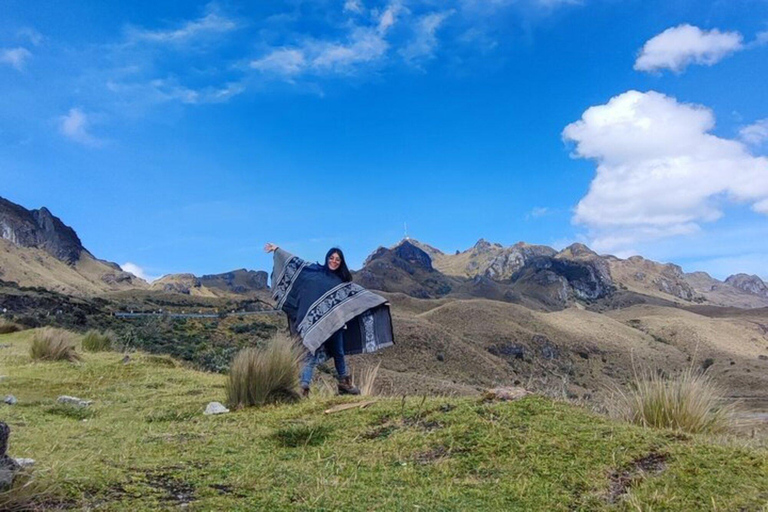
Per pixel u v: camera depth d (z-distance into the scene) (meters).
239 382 6.70
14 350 13.45
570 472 3.61
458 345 103.19
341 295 6.98
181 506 2.97
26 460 3.48
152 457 4.03
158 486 3.30
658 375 5.88
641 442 4.02
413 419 4.93
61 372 9.74
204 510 2.93
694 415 5.28
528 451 3.98
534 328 146.38
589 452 3.90
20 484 2.92
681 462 3.64
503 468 3.75
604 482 3.45
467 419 4.69
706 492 3.21
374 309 7.17
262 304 124.19
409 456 4.09
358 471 3.78
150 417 5.94
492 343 125.94
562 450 3.96
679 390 5.44
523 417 4.66
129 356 12.12
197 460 3.96
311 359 6.98
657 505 3.09
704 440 4.21
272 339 7.51
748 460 3.66
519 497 3.30
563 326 153.75
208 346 39.06
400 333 98.75
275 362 6.85
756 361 137.25
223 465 3.84
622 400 5.69
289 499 3.18
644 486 3.32
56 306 53.47
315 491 3.31
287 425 5.22
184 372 10.48
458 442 4.24
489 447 4.09
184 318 79.25
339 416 5.31
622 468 3.62
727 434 5.05
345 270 7.19
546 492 3.36
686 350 154.50
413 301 198.12
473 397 5.53
